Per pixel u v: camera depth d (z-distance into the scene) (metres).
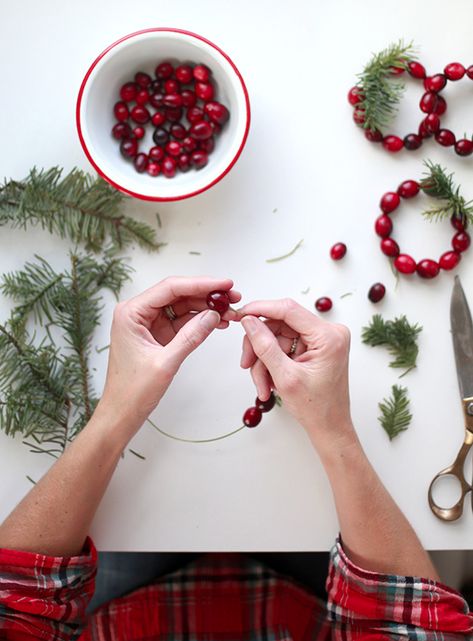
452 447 0.76
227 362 0.76
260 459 0.76
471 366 0.75
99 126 0.73
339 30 0.76
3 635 0.69
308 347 0.69
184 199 0.76
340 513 0.72
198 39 0.70
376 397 0.76
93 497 0.71
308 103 0.76
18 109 0.76
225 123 0.74
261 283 0.77
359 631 0.73
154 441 0.76
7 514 0.76
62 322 0.74
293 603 0.92
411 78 0.76
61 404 0.73
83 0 0.76
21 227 0.76
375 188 0.77
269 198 0.77
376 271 0.77
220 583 0.92
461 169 0.77
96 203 0.73
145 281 0.76
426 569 0.72
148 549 0.76
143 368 0.67
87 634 0.85
